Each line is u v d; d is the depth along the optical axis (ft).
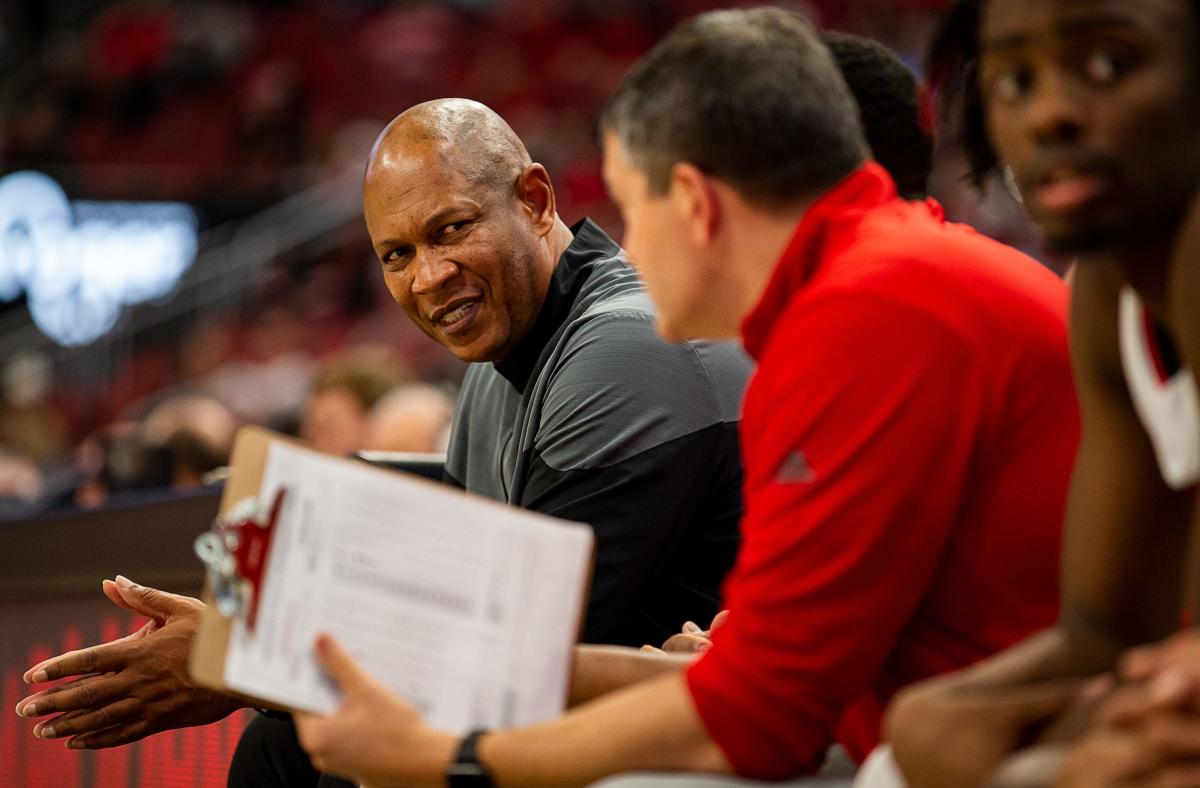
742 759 7.27
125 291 50.90
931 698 6.56
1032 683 6.70
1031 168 6.22
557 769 7.38
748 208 7.68
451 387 33.65
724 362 11.66
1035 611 7.68
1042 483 7.50
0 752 15.87
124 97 61.31
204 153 59.52
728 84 7.59
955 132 7.63
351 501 7.68
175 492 15.23
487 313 11.79
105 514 15.51
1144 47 5.96
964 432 7.30
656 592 11.62
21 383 42.60
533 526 7.82
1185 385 6.32
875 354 7.26
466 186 11.62
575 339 11.73
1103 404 6.95
